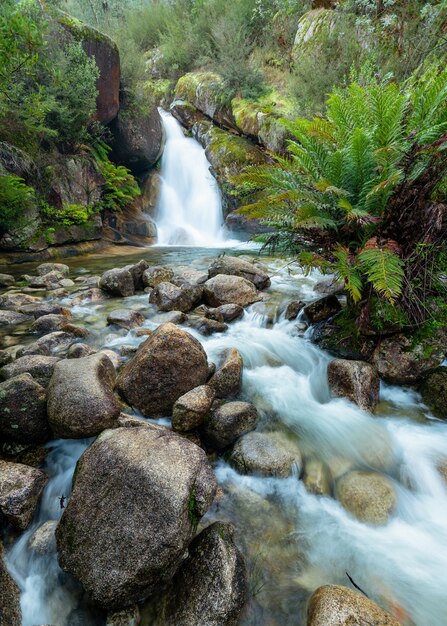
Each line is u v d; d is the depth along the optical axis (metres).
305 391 3.37
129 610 1.58
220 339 4.16
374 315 3.31
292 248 3.93
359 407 2.97
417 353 3.17
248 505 2.21
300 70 10.03
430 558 1.95
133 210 12.76
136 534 1.60
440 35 7.02
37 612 1.64
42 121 8.05
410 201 2.87
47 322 4.38
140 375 2.77
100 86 10.23
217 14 15.07
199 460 1.92
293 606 1.66
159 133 13.56
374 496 2.20
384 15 8.58
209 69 15.80
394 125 2.83
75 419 2.35
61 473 2.34
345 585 1.79
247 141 12.91
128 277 5.73
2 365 3.37
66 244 9.34
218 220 13.43
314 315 4.28
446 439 2.70
